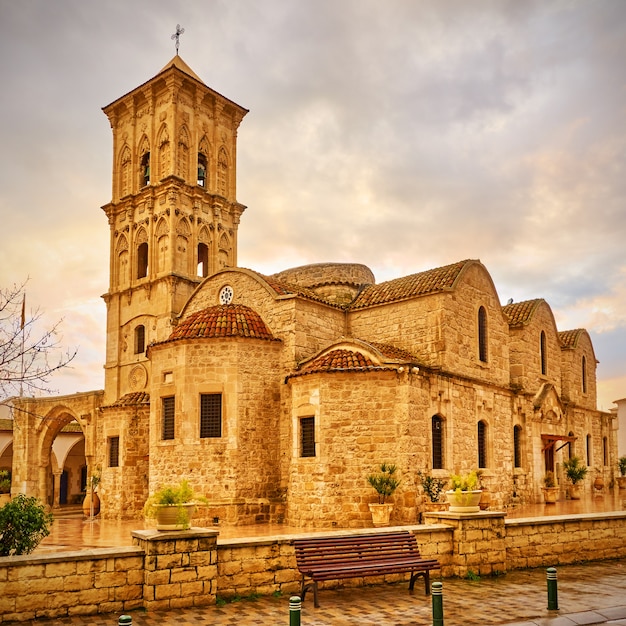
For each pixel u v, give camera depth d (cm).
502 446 3447
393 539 1616
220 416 2877
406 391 2662
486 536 1772
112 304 4638
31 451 4766
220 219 4762
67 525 3234
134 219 4672
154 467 2939
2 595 1253
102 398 4503
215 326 2992
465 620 1317
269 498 2883
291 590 1539
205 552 1438
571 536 1958
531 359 3991
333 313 3347
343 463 2638
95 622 1267
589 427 4788
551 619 1323
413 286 3309
